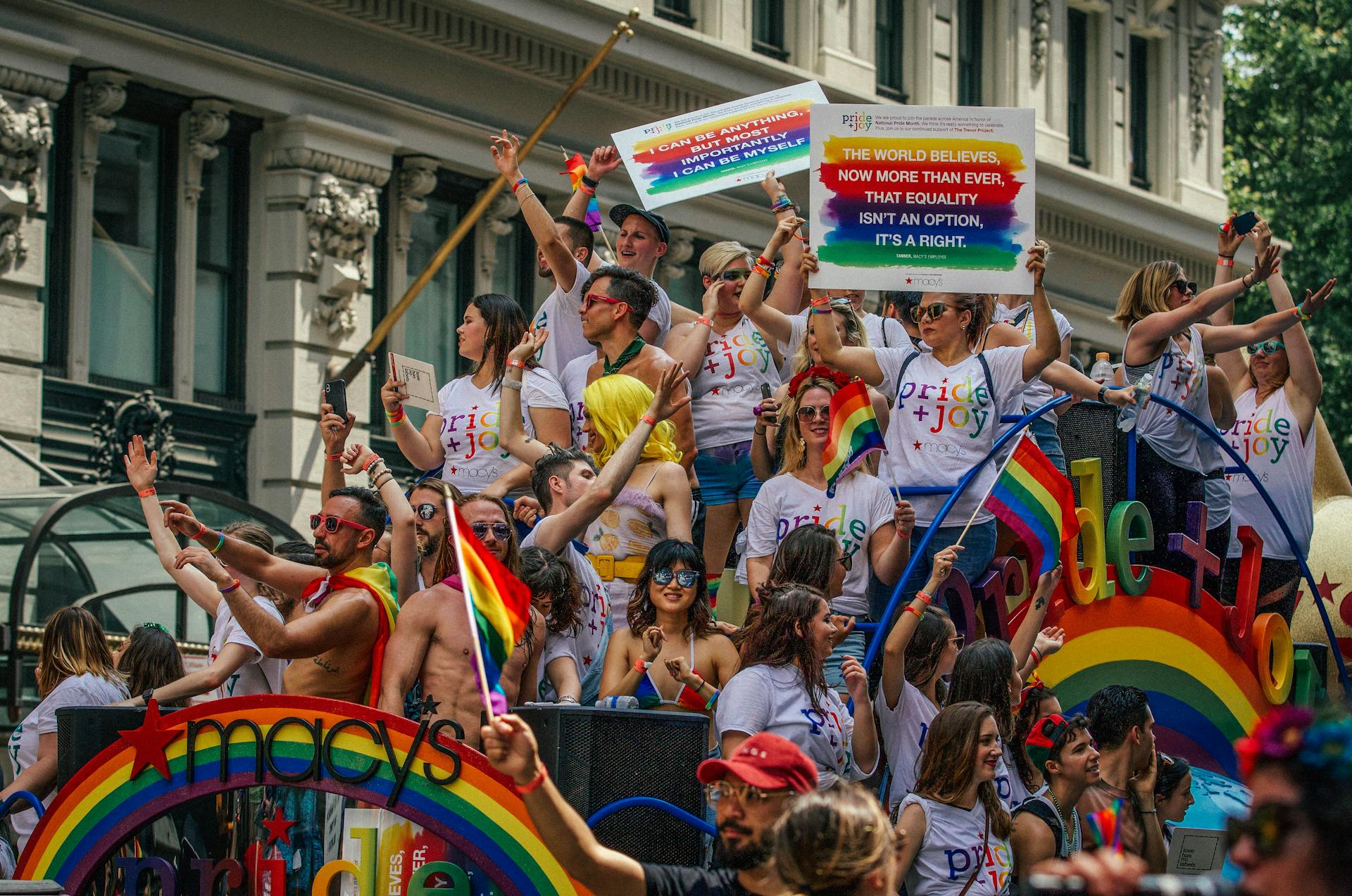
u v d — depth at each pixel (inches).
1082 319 1327.5
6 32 764.6
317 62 909.2
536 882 263.9
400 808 269.6
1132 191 1334.9
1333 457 545.3
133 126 865.5
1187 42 1449.3
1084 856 146.9
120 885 284.8
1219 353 438.0
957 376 345.1
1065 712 377.4
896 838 275.3
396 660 280.8
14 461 762.2
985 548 348.8
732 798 217.2
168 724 282.7
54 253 823.1
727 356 392.8
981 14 1300.4
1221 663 419.2
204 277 901.2
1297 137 1541.6
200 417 880.3
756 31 1143.6
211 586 347.6
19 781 352.5
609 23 1007.0
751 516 337.4
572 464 327.6
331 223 912.9
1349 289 1414.9
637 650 309.0
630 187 1058.7
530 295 1050.7
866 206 343.0
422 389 370.0
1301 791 128.6
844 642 326.0
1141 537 398.0
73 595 660.1
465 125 971.3
